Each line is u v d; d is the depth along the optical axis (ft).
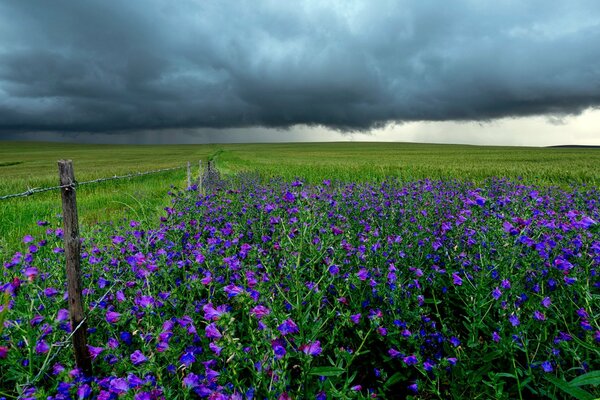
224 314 5.63
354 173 59.77
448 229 13.35
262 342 5.87
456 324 9.93
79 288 7.23
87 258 10.35
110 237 12.52
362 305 9.24
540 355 8.05
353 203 18.16
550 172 52.65
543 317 7.73
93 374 7.39
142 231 11.90
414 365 7.72
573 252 10.14
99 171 85.61
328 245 9.27
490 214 11.85
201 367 6.73
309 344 6.13
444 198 21.40
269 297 6.99
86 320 7.43
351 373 8.68
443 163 89.35
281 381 5.49
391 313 8.92
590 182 38.55
